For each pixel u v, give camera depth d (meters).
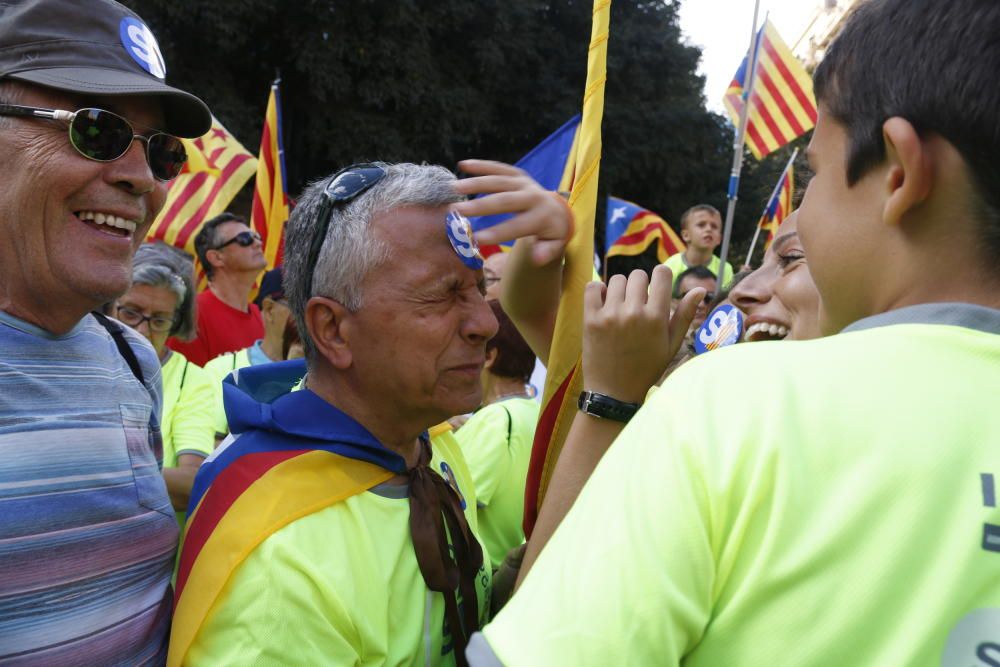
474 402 1.24
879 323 0.67
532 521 1.35
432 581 1.22
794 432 0.62
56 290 1.17
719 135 17.44
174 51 13.34
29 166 1.12
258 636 1.05
